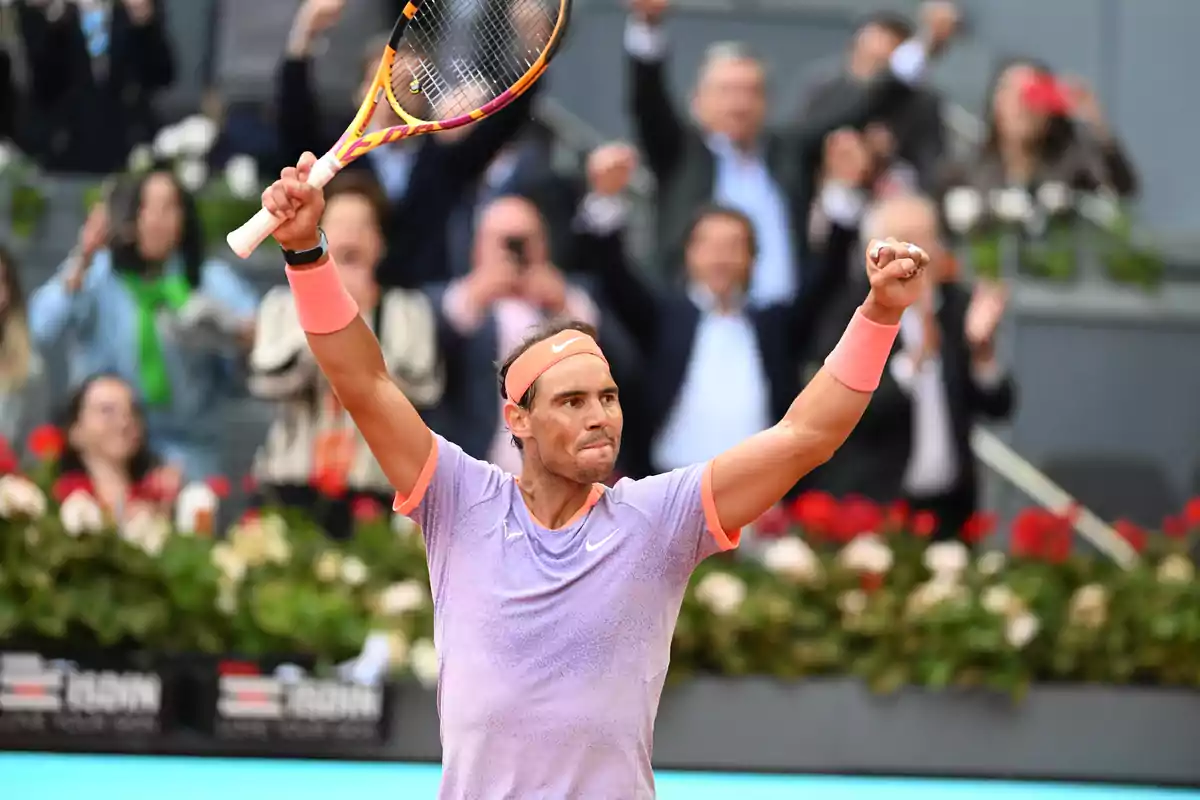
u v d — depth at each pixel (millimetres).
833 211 37844
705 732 30000
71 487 31469
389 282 36750
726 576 31188
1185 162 54312
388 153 38531
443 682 14078
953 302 37062
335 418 33469
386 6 43188
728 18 55406
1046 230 46188
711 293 36281
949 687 30453
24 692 28047
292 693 28672
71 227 41562
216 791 25828
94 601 28516
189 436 37500
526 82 15000
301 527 32188
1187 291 46938
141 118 43656
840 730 30234
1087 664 31078
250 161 43000
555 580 13828
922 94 46000
